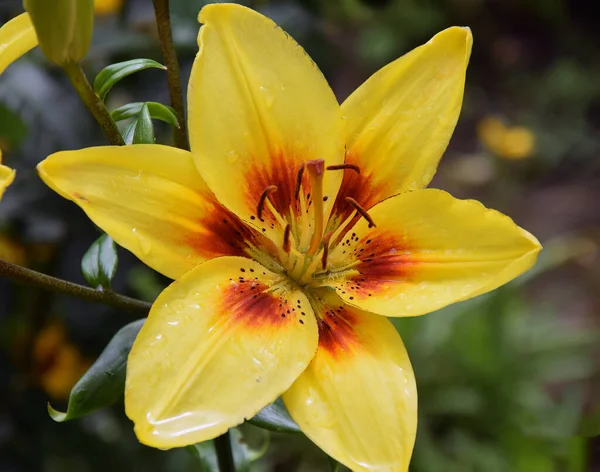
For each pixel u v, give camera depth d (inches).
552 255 43.6
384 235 18.4
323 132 18.3
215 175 17.6
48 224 25.2
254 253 18.4
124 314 26.5
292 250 18.3
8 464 26.4
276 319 17.5
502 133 58.4
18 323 27.3
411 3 74.6
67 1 16.4
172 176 17.5
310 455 37.6
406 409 16.9
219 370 16.6
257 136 18.1
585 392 43.3
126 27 25.6
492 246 17.7
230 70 17.8
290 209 18.6
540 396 39.8
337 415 16.9
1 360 27.0
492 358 38.8
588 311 51.2
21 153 25.3
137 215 17.2
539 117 71.5
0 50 17.8
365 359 17.4
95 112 17.4
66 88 26.0
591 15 81.5
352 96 18.6
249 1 25.6
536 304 50.8
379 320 17.8
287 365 17.0
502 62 78.0
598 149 68.3
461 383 39.2
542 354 40.7
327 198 18.5
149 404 16.2
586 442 25.0
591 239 58.4
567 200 63.1
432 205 18.1
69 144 25.6
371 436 16.8
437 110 18.5
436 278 17.9
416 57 18.5
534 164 65.6
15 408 26.8
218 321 17.1
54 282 18.0
